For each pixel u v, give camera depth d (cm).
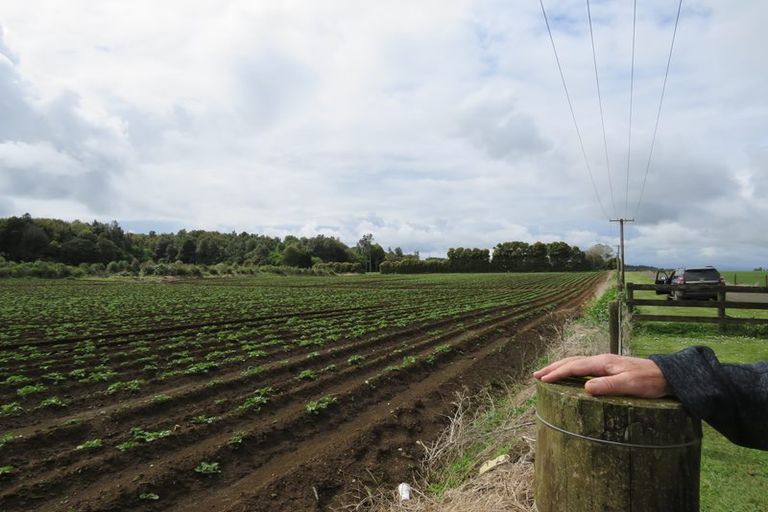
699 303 1379
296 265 13062
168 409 888
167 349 1469
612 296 2431
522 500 366
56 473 618
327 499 570
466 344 1464
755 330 1358
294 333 1802
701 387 133
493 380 1105
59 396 996
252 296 3803
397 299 3512
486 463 516
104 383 1096
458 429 677
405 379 1078
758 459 522
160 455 686
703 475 492
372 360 1260
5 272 6819
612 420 142
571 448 151
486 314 2427
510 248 13312
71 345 1552
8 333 1800
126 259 11450
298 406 911
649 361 147
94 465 631
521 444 525
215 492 596
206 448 690
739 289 1355
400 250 19600
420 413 860
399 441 734
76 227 12356
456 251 13738
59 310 2677
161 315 2419
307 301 3306
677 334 1357
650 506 141
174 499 576
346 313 2511
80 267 8319
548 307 2772
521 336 1669
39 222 10869
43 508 545
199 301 3291
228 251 14950
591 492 147
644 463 140
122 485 584
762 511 425
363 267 14375
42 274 7200
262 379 1106
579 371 155
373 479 611
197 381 1112
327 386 1037
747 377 130
